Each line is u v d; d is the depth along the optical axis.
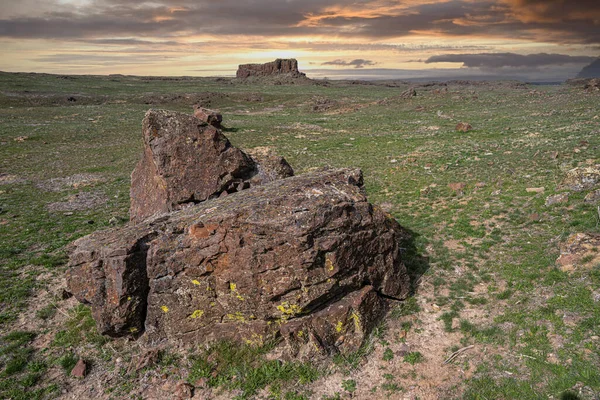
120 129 65.25
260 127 67.50
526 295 12.79
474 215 20.17
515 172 26.27
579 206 17.61
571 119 48.38
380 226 13.27
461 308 13.04
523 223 18.00
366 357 11.48
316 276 11.45
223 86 169.62
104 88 143.62
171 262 11.86
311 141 53.56
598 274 12.33
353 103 104.31
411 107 84.75
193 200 16.77
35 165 42.84
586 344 10.13
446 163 32.72
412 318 12.91
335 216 11.83
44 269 17.70
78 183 34.69
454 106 79.69
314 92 145.88
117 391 10.97
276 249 11.28
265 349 11.61
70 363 11.96
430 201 23.83
